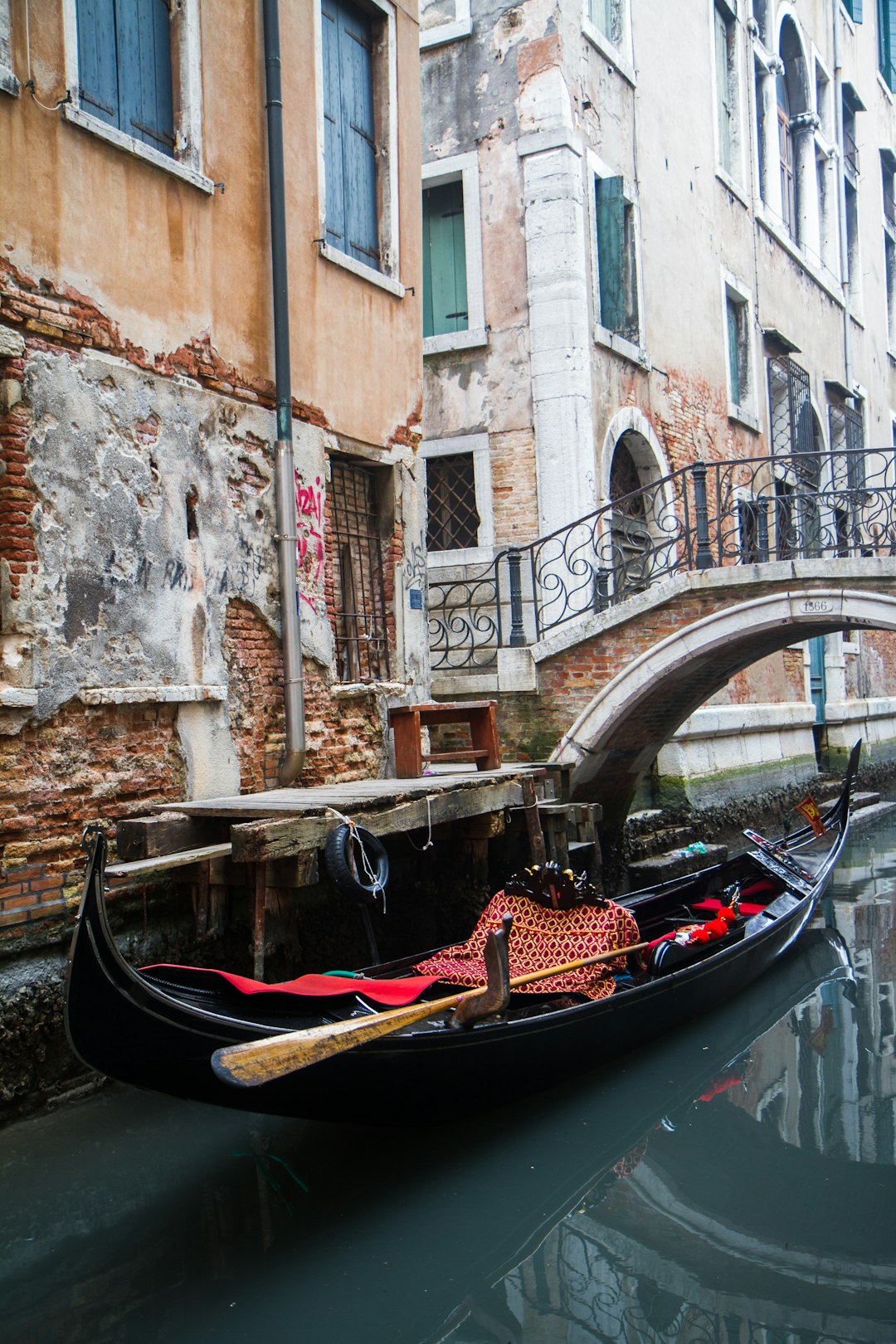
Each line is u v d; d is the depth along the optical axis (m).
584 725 9.14
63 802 5.46
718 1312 3.68
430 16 11.16
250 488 6.79
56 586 5.45
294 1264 3.98
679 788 11.54
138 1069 4.09
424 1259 4.03
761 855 8.52
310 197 7.41
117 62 6.06
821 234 18.47
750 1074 5.83
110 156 5.86
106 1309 3.69
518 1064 5.06
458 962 5.81
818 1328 3.59
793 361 15.71
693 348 13.09
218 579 6.50
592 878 8.49
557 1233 4.21
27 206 5.39
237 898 6.07
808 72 17.33
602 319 11.12
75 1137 4.97
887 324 21.75
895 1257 4.03
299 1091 4.24
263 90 7.01
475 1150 4.96
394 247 8.34
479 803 7.07
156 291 6.14
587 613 10.28
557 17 10.51
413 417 8.50
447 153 11.09
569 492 10.41
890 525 8.32
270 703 6.89
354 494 8.09
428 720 7.66
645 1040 6.04
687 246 13.06
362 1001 4.93
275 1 6.95
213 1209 4.38
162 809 5.78
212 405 6.51
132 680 5.86
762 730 13.70
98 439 5.73
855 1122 5.20
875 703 18.30
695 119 13.50
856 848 12.86
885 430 21.28
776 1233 4.21
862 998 7.14
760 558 14.13
